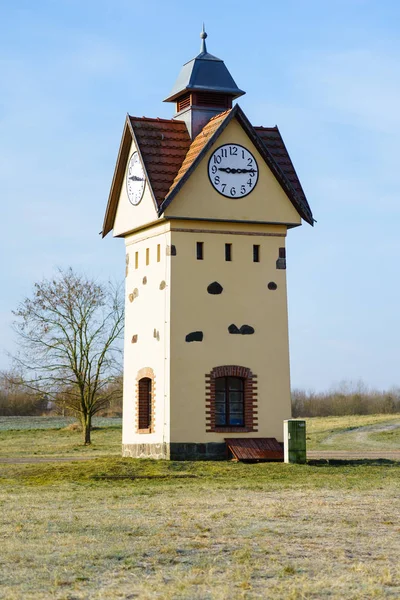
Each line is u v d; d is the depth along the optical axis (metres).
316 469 35.12
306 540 19.52
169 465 36.16
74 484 31.33
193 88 41.94
